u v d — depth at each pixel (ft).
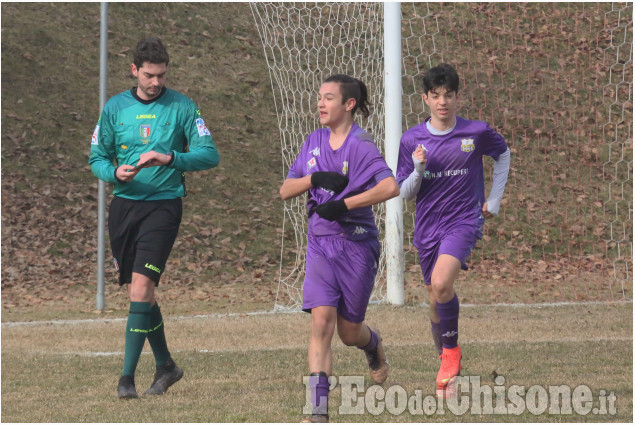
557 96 192.44
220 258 144.46
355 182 52.90
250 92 195.31
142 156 61.52
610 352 78.79
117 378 71.26
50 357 82.28
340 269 52.85
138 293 62.95
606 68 199.41
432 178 62.39
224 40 211.20
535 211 162.71
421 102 184.96
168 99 65.41
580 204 166.61
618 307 113.91
